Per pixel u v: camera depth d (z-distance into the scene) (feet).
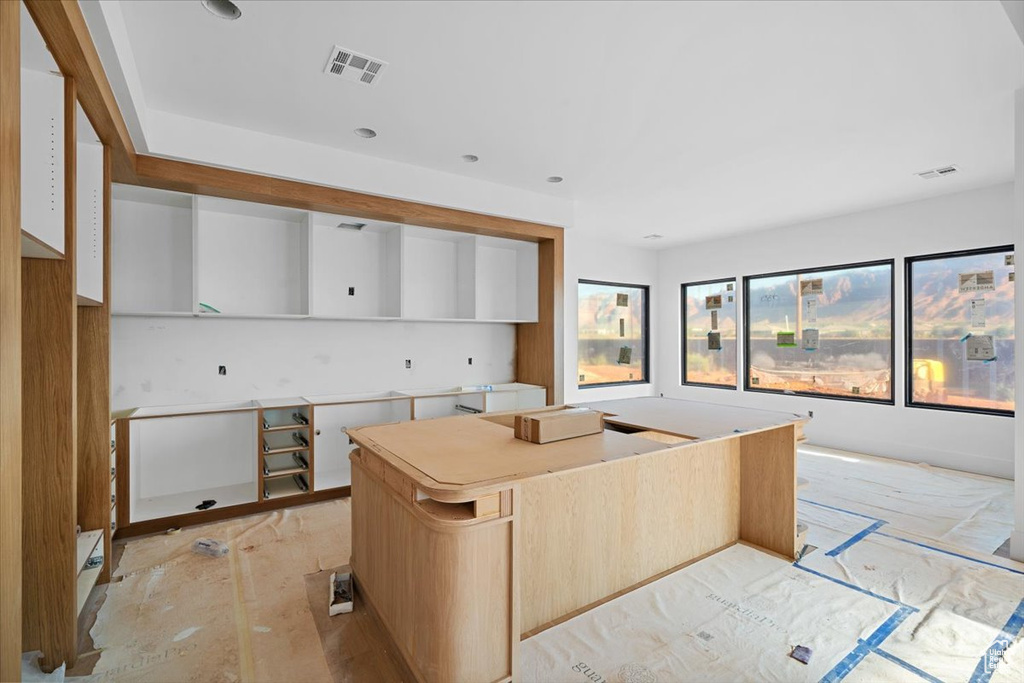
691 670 5.99
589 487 7.41
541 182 13.39
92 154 7.61
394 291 13.87
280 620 7.04
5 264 3.51
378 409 14.42
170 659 6.19
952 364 14.82
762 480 9.40
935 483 13.30
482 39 6.95
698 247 21.57
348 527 10.43
